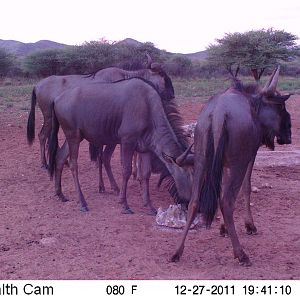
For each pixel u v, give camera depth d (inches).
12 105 473.7
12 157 254.8
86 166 235.5
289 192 199.3
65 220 162.6
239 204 182.7
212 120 123.5
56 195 188.7
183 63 1084.5
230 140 122.6
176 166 157.9
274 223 163.0
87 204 181.3
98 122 173.3
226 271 122.6
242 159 124.8
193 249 138.7
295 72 1165.7
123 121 170.2
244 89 147.0
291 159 247.3
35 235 148.4
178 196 158.6
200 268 125.3
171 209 157.0
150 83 170.6
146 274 120.6
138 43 1098.7
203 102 499.8
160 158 165.2
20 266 125.7
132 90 169.8
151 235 149.9
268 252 136.9
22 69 1123.3
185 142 167.9
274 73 146.2
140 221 163.0
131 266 125.6
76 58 1053.2
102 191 196.4
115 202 184.4
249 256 133.7
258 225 160.7
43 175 220.8
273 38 927.0
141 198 191.0
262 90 145.2
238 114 123.5
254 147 133.3
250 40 894.4
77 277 118.8
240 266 126.2
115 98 171.2
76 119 174.9
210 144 122.7
